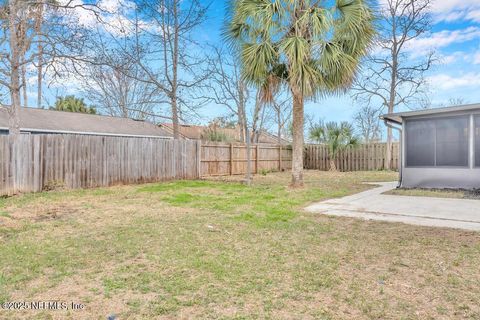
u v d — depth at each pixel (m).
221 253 3.30
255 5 7.98
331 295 2.38
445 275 2.74
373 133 24.47
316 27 7.46
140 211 5.48
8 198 6.78
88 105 19.66
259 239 3.82
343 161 16.73
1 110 12.23
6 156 7.09
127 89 17.48
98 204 6.16
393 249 3.45
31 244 3.57
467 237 3.91
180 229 4.26
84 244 3.57
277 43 8.16
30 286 2.50
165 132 18.33
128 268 2.88
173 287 2.50
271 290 2.46
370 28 7.97
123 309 2.16
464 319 2.05
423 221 4.84
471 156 8.07
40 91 14.21
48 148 7.81
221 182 10.42
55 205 6.02
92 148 8.70
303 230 4.25
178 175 11.12
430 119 8.66
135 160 9.76
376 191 8.32
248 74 8.50
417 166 8.88
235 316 2.08
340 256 3.23
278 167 16.17
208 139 16.66
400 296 2.37
